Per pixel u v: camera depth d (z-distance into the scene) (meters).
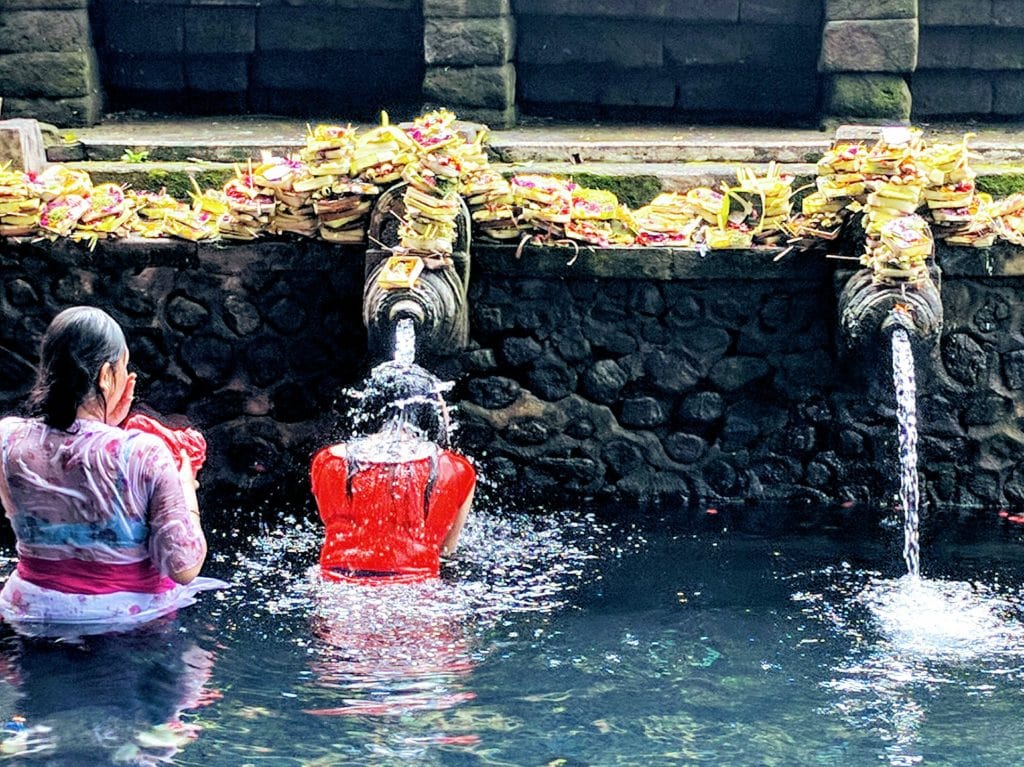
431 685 4.09
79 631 4.31
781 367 6.22
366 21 8.72
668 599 4.91
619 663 4.30
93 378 4.26
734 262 6.10
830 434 6.27
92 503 4.29
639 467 6.34
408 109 8.82
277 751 3.63
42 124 7.54
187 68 8.77
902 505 6.27
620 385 6.28
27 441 4.29
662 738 3.77
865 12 7.96
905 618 4.75
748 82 8.59
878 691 4.12
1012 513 6.17
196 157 7.34
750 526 5.88
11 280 6.24
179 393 6.36
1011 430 6.23
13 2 8.07
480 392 6.31
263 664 4.20
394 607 4.71
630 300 6.20
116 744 3.63
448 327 5.89
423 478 4.92
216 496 6.28
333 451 4.98
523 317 6.23
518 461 6.36
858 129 6.38
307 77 8.82
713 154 7.32
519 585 5.02
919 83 8.59
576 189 6.34
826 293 6.13
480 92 8.16
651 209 6.39
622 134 8.08
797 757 3.67
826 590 5.05
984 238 5.96
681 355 6.24
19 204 6.11
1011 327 6.14
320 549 5.44
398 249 5.83
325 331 6.30
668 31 8.53
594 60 8.56
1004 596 5.01
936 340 6.05
